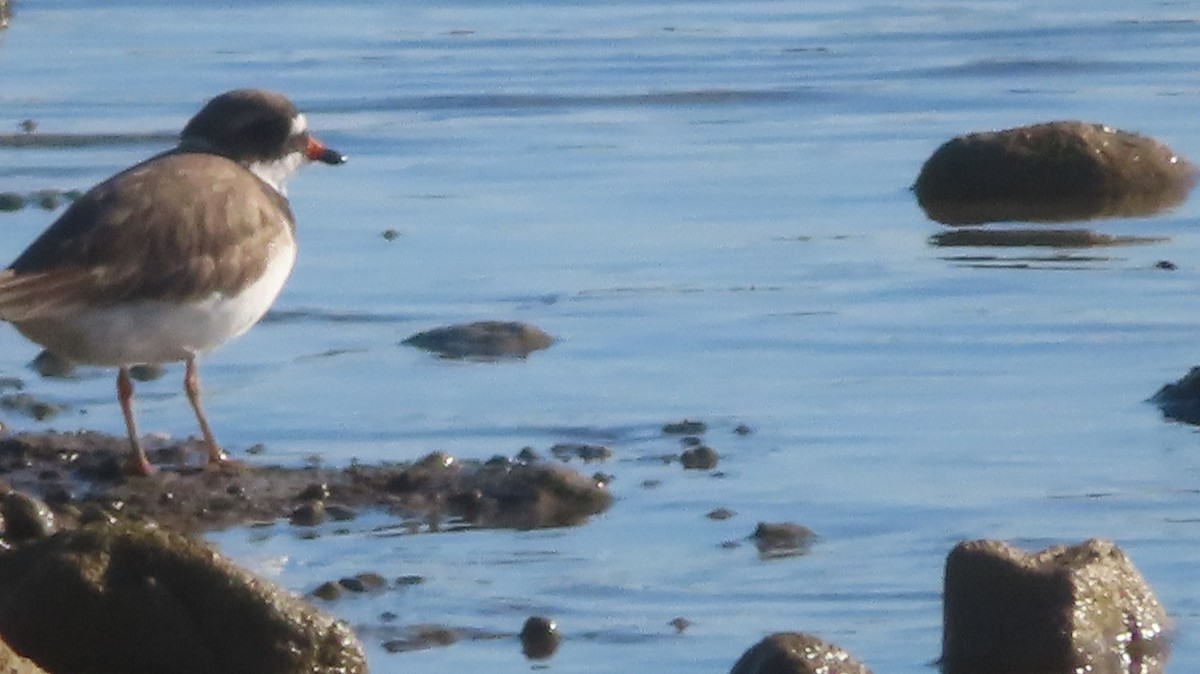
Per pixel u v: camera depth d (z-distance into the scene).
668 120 23.28
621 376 14.95
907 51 26.23
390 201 20.06
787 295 16.92
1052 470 12.82
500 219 19.39
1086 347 15.35
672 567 11.41
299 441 13.72
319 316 16.58
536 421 14.01
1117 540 11.66
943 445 13.32
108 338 12.38
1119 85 24.52
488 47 26.69
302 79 24.98
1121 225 19.30
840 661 9.51
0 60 25.97
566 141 22.36
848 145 22.23
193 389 12.91
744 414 14.05
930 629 10.58
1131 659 10.23
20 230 19.02
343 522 12.16
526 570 11.38
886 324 16.06
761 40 27.00
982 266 17.73
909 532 11.87
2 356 15.74
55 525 11.38
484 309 16.69
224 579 9.92
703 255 18.16
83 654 9.85
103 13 28.66
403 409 14.31
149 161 13.41
